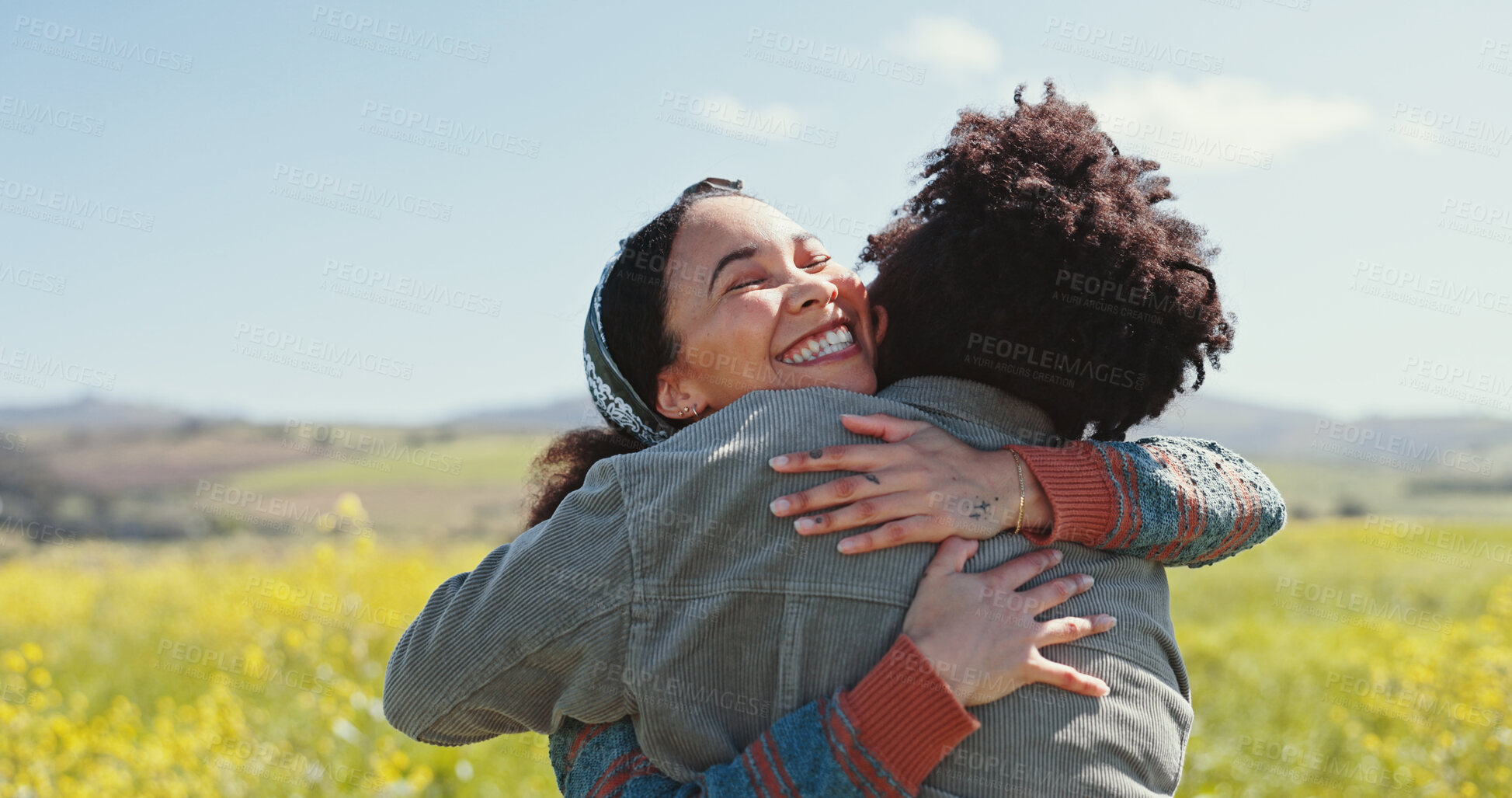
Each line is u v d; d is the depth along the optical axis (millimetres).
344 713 5078
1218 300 1850
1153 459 1720
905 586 1540
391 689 1735
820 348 1857
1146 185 1929
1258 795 5211
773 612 1541
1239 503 1762
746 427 1627
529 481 2250
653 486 1598
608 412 2043
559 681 1641
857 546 1537
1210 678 8047
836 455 1574
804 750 1438
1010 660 1484
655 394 1928
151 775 4504
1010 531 1626
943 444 1642
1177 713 1687
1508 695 5719
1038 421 1812
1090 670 1571
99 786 4434
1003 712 1497
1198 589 13758
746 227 1854
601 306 1951
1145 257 1751
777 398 1672
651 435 2016
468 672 1640
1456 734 5613
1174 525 1667
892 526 1548
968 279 1738
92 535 18797
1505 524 20578
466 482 28359
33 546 16359
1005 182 1766
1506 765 5223
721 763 1525
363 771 4586
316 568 8500
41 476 30047
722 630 1549
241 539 16453
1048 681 1504
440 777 4676
